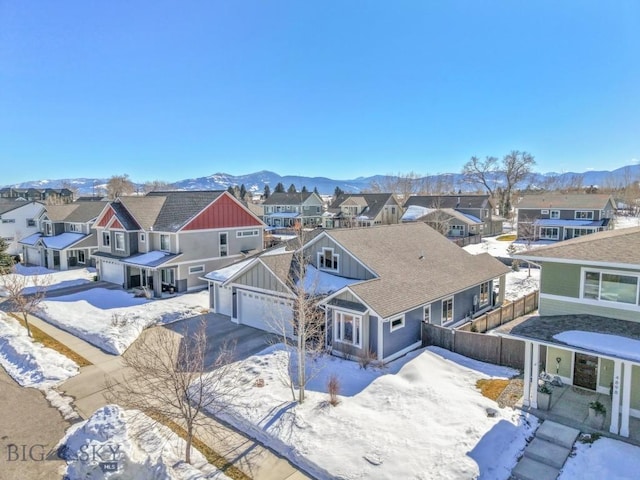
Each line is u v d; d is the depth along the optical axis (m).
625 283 13.44
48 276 35.16
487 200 62.19
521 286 29.09
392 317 16.58
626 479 9.81
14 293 21.94
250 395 14.02
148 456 10.05
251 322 22.05
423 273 20.70
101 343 19.50
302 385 13.51
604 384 13.78
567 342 12.21
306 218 77.00
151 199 35.00
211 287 25.16
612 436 11.52
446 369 16.05
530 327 13.65
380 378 15.04
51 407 13.72
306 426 12.01
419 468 10.08
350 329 17.48
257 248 35.03
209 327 22.02
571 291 14.48
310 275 20.50
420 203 69.81
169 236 30.20
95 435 10.59
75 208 45.25
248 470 10.51
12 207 47.44
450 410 12.68
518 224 53.34
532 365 13.09
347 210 73.81
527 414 12.69
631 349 11.43
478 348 16.89
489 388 14.34
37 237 43.94
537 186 118.88
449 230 57.09
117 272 32.97
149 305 25.94
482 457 10.54
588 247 14.39
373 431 11.66
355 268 19.70
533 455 10.81
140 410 12.38
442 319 20.39
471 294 22.72
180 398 11.15
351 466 10.28
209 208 31.45
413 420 12.21
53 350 18.83
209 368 16.56
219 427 12.44
